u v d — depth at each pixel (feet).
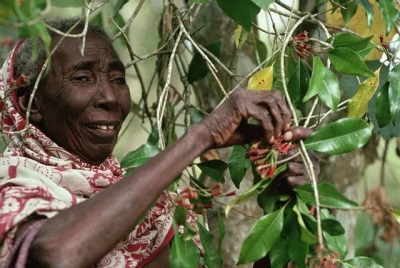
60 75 9.32
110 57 9.46
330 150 8.16
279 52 9.62
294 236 8.32
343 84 10.57
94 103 9.33
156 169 7.94
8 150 9.62
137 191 7.88
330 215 8.39
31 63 9.43
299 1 12.00
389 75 9.07
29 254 7.95
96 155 9.45
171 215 9.78
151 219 9.68
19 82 9.09
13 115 9.52
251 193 8.04
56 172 9.22
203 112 11.09
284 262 8.54
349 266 8.34
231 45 12.30
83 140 9.37
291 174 8.30
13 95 9.52
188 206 7.98
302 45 9.21
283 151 8.14
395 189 16.43
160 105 8.80
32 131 9.43
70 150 9.45
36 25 7.23
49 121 9.45
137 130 15.88
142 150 9.03
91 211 7.82
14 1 7.11
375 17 10.96
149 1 14.71
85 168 9.45
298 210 8.12
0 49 11.37
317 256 7.96
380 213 12.61
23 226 8.20
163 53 10.66
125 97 9.59
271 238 8.11
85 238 7.75
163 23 11.13
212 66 9.22
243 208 12.05
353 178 12.87
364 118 10.32
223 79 12.24
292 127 8.23
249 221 12.06
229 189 12.04
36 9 7.29
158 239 9.68
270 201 8.45
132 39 14.90
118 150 15.85
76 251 7.73
